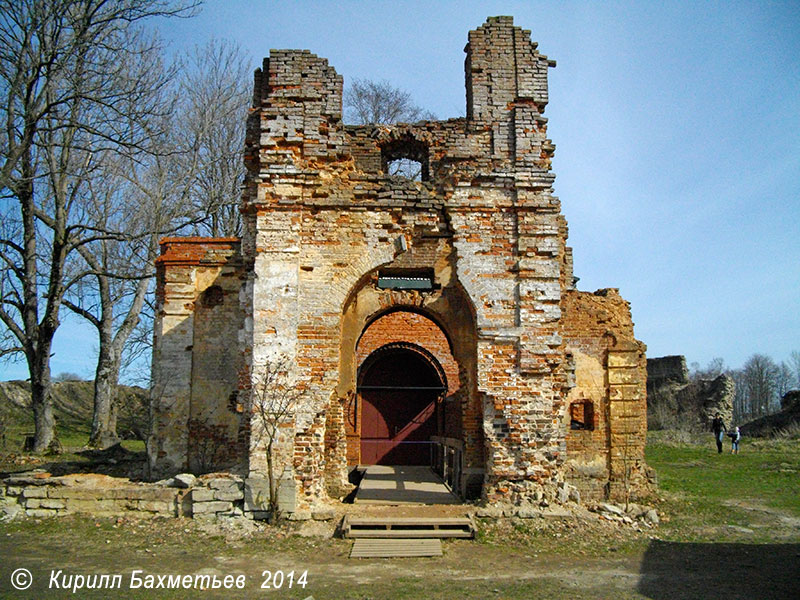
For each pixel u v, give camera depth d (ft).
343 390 49.42
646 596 26.96
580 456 50.88
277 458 39.22
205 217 84.17
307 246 41.96
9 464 61.67
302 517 37.93
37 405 70.95
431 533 35.83
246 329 42.70
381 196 42.83
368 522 36.52
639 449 51.72
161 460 48.60
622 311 55.26
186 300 50.78
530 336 41.55
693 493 57.31
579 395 51.75
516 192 42.96
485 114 43.96
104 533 36.17
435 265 42.96
